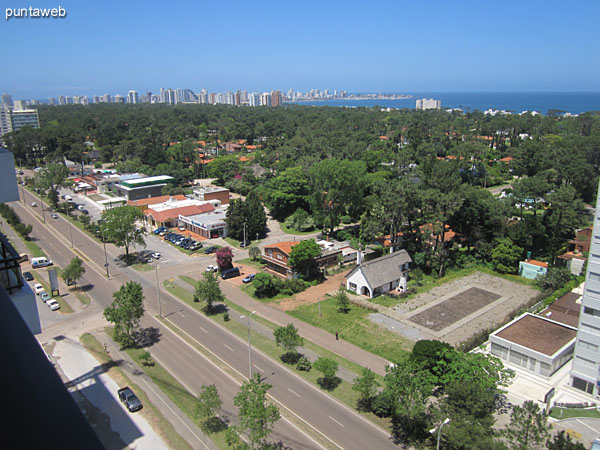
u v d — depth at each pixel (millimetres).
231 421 31750
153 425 31109
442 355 35375
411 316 49875
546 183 74250
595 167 109062
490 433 27047
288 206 88688
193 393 35125
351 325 47594
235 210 76562
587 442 30188
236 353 41500
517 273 62344
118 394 34188
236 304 52781
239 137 195250
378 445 29609
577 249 67188
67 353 41000
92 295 54719
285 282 56656
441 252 61625
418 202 62344
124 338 42656
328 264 65000
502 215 65750
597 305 34312
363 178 75812
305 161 94000
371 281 54656
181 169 125438
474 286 58531
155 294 55250
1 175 17594
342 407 33688
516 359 40062
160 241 77375
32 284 57281
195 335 44875
